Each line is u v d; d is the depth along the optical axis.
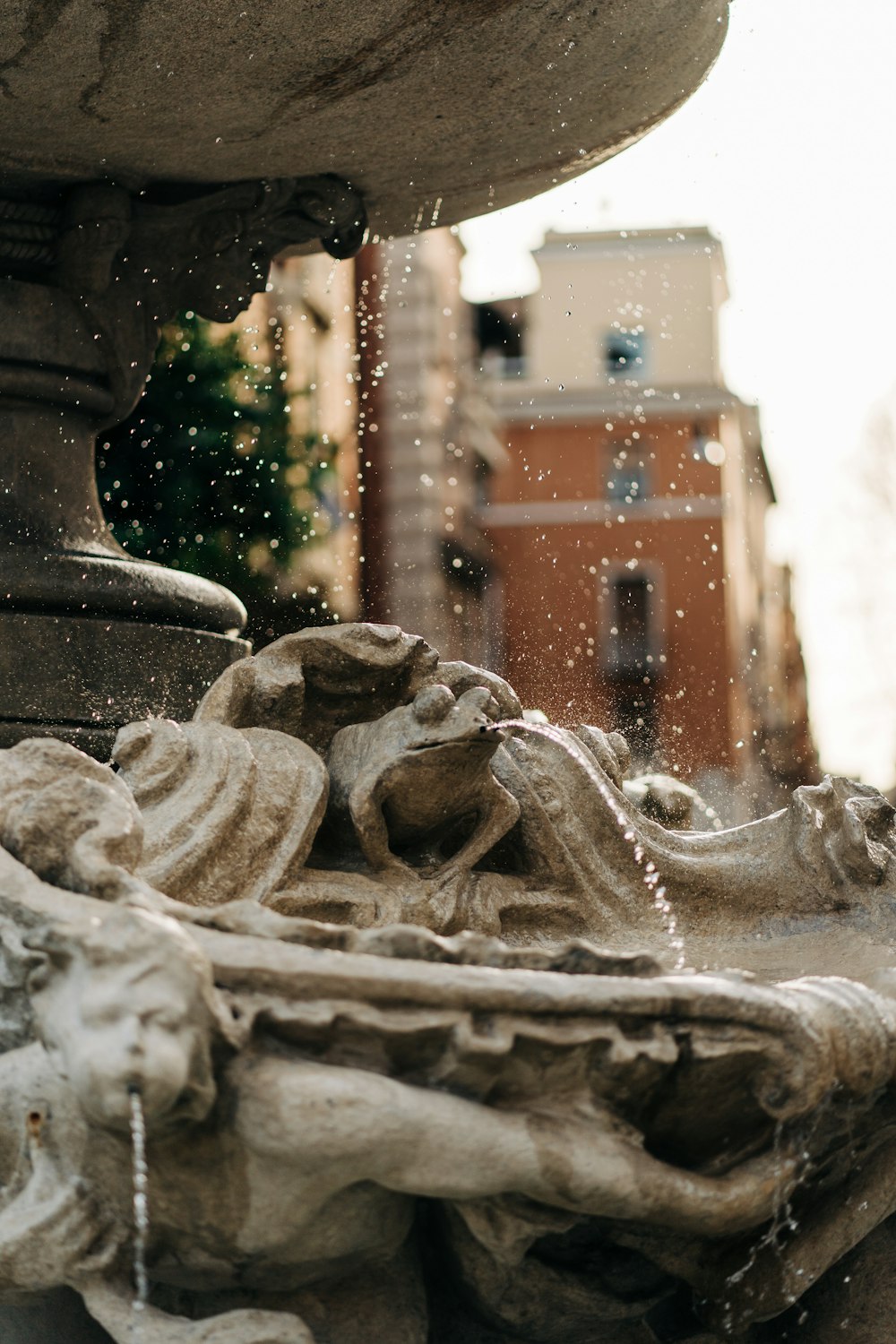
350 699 3.44
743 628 37.16
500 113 4.62
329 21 4.04
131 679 4.46
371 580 27.39
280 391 11.14
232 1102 2.33
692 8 4.42
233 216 4.87
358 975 2.36
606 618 35.66
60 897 2.43
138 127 4.39
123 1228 2.47
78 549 4.57
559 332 36.25
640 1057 2.46
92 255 4.68
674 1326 2.96
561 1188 2.42
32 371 4.62
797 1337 3.05
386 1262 2.66
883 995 2.98
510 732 3.53
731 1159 2.67
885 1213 2.95
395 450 27.88
